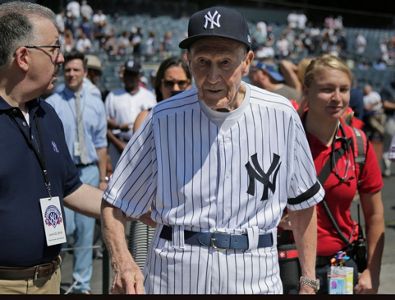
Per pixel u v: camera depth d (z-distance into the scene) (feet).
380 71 87.56
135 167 8.05
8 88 9.21
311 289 8.77
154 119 7.87
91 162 18.98
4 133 9.02
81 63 18.97
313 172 8.50
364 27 99.91
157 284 7.91
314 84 10.90
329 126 10.97
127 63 24.86
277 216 8.04
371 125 40.50
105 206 8.24
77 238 18.29
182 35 82.89
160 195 7.86
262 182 7.82
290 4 97.96
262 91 8.02
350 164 11.10
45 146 9.52
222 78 7.44
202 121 7.72
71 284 18.99
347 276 10.97
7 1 10.46
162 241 7.93
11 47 9.08
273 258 7.98
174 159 7.79
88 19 73.72
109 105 24.89
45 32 9.25
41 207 9.27
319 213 11.10
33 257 9.21
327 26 98.78
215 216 7.73
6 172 8.91
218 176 7.72
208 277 7.69
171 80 14.60
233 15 7.41
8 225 8.96
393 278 18.57
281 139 7.95
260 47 84.74
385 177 40.96
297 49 93.66
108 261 15.69
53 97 18.79
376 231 11.53
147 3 83.71
